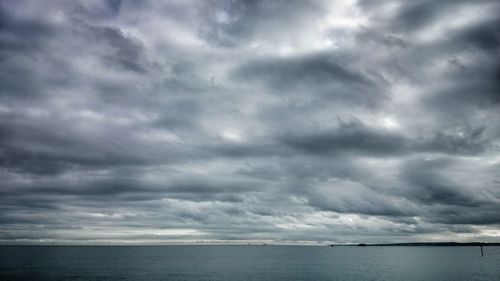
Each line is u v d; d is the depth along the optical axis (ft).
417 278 376.68
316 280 364.58
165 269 474.90
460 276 391.24
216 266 528.63
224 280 364.38
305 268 495.41
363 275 402.72
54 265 522.47
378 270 459.73
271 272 439.63
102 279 367.45
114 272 432.25
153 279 370.73
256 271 452.76
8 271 436.35
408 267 507.30
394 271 448.65
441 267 500.74
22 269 460.96
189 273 426.51
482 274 411.34
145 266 519.60
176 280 364.38
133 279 369.50
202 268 493.36
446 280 359.87
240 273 428.97
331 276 396.98
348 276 395.34
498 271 444.14
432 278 375.45
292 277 386.73
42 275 396.98
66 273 416.67
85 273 418.10
